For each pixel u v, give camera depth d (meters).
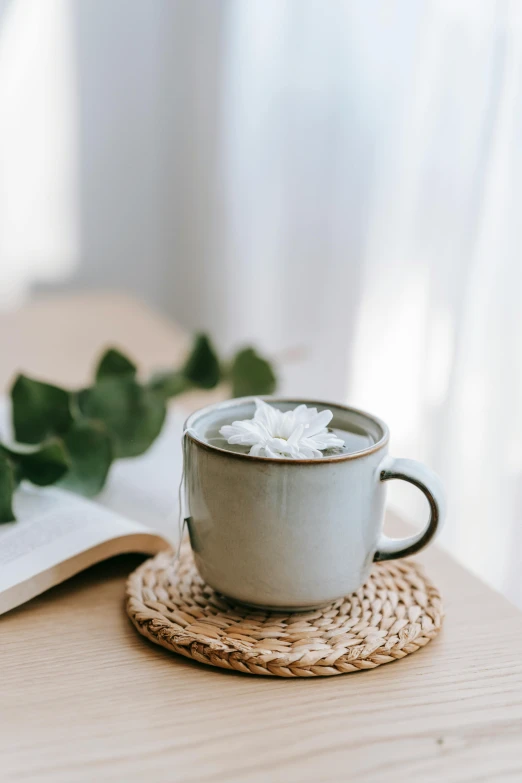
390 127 0.91
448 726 0.44
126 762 0.42
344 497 0.46
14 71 1.48
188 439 0.48
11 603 0.50
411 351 0.88
